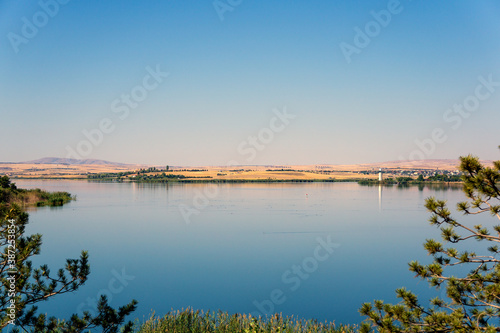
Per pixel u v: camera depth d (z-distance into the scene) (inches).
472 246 1508.4
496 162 321.1
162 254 1461.6
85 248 1530.5
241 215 2642.7
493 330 303.3
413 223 2294.5
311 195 4515.3
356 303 910.4
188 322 629.9
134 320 725.3
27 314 413.7
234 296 969.5
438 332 331.9
